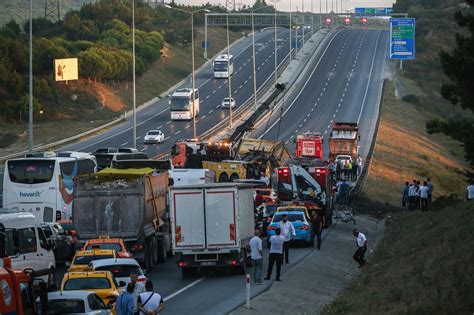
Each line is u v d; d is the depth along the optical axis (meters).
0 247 35.78
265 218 65.25
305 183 72.69
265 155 89.69
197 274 48.53
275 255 45.50
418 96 188.62
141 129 147.25
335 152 115.88
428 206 78.81
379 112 165.38
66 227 57.94
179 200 47.00
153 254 52.03
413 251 50.62
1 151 119.62
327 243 63.47
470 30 57.78
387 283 40.75
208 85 199.88
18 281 22.14
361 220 81.06
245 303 38.91
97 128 144.50
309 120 157.62
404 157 132.25
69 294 28.11
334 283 47.69
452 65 56.47
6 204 61.62
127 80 187.00
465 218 55.88
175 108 156.25
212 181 71.19
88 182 50.59
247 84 199.75
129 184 50.44
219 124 151.88
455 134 59.97
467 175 75.25
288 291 43.00
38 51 170.75
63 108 159.00
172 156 97.88
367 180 108.69
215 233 46.78
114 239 44.88
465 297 30.08
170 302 39.22
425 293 33.75
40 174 61.41
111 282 32.62
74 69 166.62
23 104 147.00
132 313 28.41
